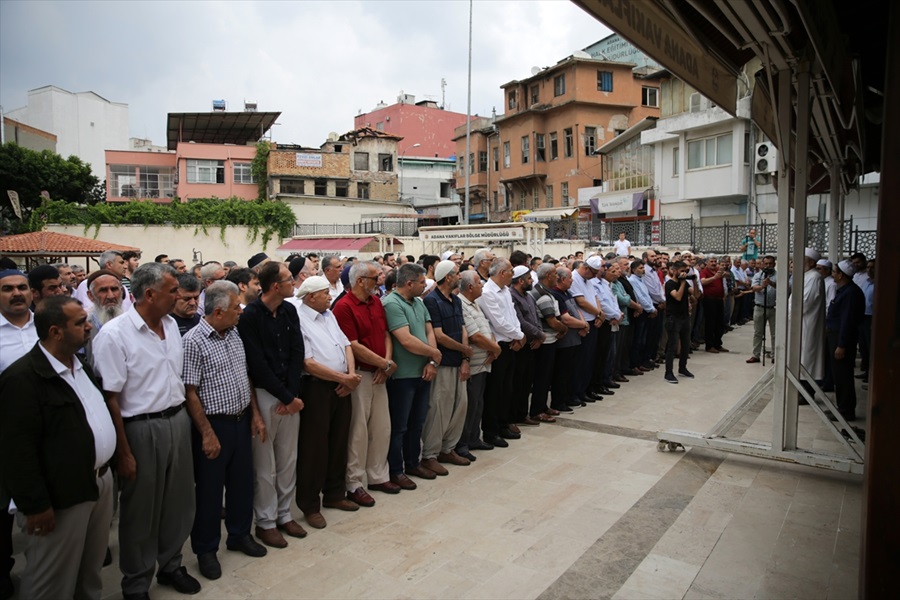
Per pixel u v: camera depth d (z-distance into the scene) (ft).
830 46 14.08
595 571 11.98
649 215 93.25
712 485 16.38
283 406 13.32
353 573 12.03
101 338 10.48
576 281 25.27
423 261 26.37
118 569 12.62
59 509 9.16
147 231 105.60
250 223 112.47
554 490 16.16
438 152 176.76
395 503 15.47
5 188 115.55
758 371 31.89
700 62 13.30
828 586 11.29
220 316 11.97
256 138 150.30
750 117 16.31
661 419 22.94
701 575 11.76
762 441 20.04
